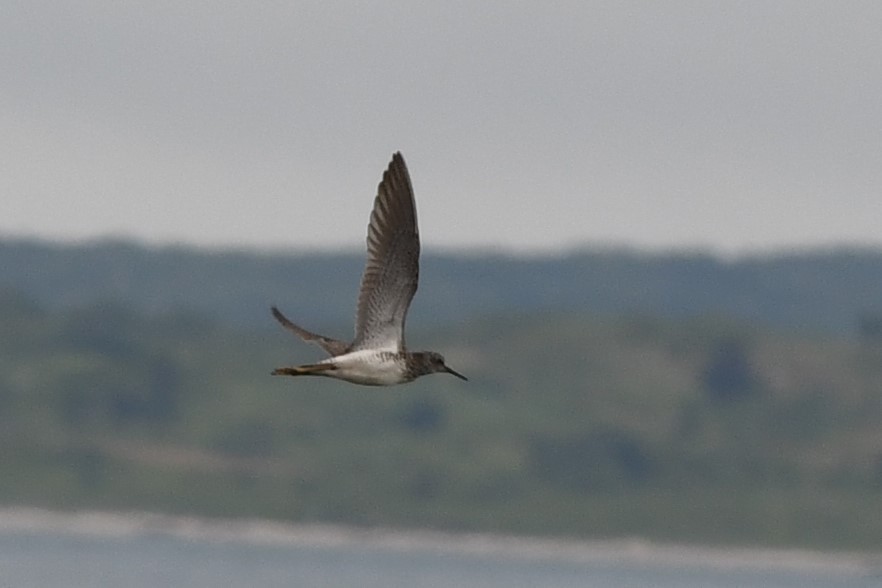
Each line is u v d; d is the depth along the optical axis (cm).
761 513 15575
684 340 19125
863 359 19200
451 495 15788
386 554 13675
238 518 15225
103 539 13738
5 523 14488
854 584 11956
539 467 16312
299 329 2088
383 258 2002
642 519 15512
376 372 2009
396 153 1992
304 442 16512
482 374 18250
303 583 10081
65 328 18338
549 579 11688
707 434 17475
